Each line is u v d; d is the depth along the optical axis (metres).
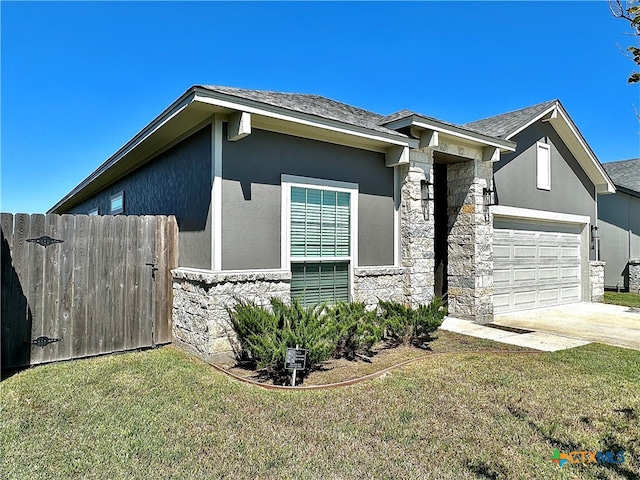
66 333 5.87
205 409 3.95
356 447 3.21
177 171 7.11
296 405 4.05
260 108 5.69
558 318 9.67
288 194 6.49
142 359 5.77
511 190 10.31
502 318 9.60
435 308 6.69
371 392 4.41
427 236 8.12
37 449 3.16
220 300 5.63
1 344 5.23
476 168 9.09
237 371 5.22
